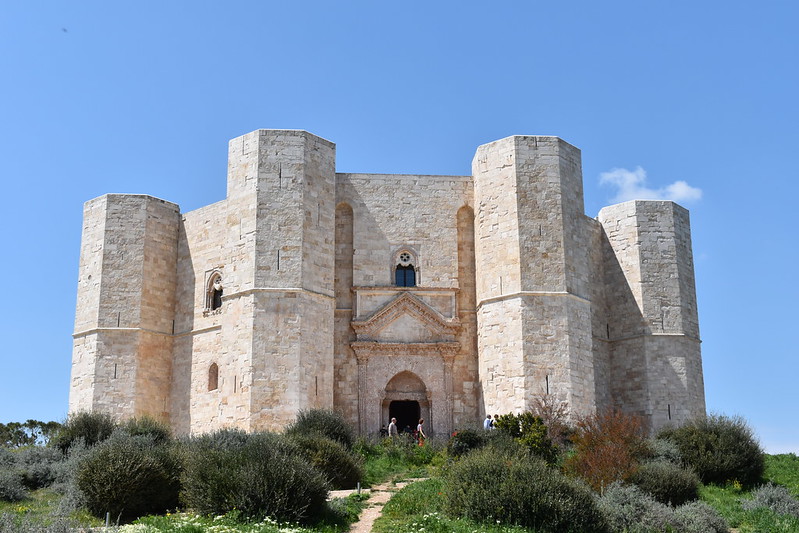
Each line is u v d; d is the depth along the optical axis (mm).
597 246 49969
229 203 45344
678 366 47344
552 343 42938
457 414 45469
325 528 24375
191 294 48312
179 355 47906
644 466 32031
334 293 45781
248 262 43531
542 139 45688
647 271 48531
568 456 35875
